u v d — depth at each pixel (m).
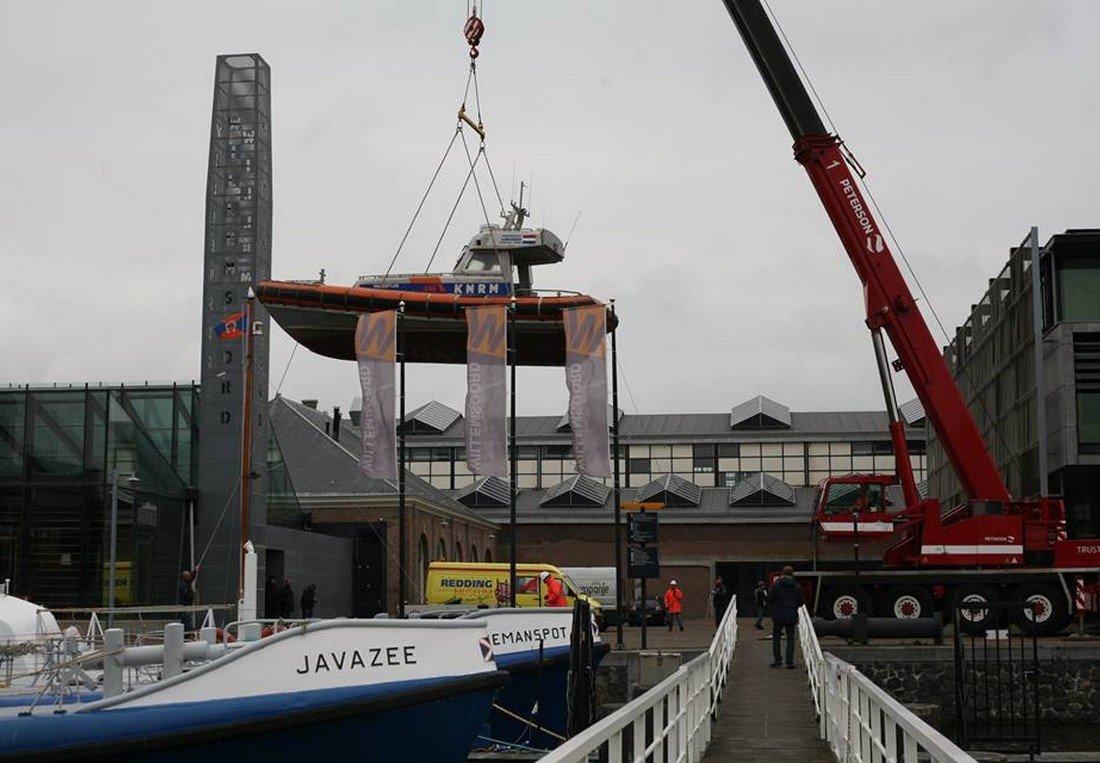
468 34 42.03
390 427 34.19
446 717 15.72
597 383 34.34
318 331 48.16
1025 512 36.62
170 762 13.42
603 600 63.50
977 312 58.91
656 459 86.81
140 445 43.50
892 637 33.19
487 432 33.97
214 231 46.22
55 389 43.09
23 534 42.16
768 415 87.31
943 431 36.41
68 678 15.26
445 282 49.78
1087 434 43.62
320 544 55.78
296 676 14.41
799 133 36.56
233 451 45.16
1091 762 22.69
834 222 36.47
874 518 37.31
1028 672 31.81
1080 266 45.53
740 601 79.56
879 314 36.41
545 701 23.89
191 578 30.81
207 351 45.72
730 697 25.11
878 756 13.02
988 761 22.55
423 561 65.31
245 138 46.31
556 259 51.94
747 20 36.41
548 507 83.69
